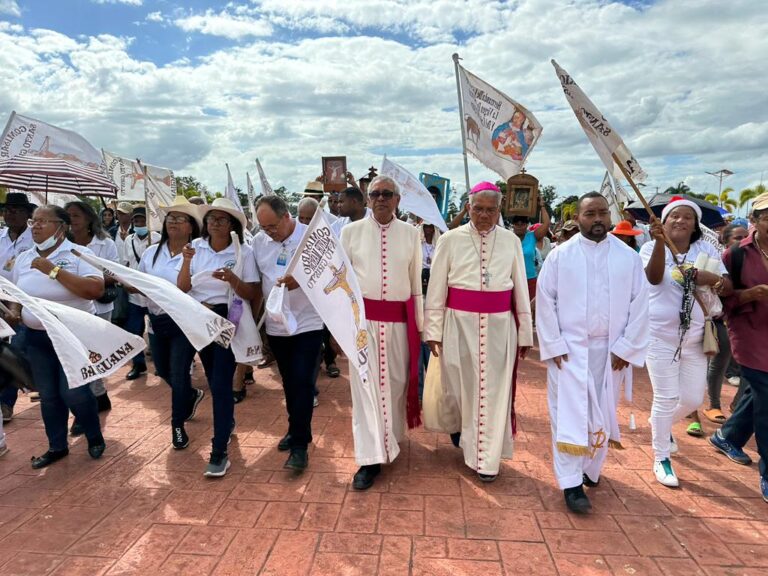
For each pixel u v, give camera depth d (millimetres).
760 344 3551
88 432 4188
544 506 3467
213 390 3908
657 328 3783
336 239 3600
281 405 5469
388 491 3660
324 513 3377
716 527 3238
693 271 3656
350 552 2973
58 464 4113
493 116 6508
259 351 4109
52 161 5914
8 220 5242
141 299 6160
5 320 4082
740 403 4133
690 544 3061
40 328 3932
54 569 2852
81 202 5312
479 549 3000
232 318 4016
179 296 3711
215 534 3152
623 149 3695
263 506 3467
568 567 2848
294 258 3428
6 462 4168
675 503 3520
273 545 3039
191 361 4266
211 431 4750
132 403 5516
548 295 3469
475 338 3768
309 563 2881
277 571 2820
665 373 3764
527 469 4008
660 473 3805
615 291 3365
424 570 2820
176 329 4125
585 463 3605
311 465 4070
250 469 4004
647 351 3611
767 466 3586
